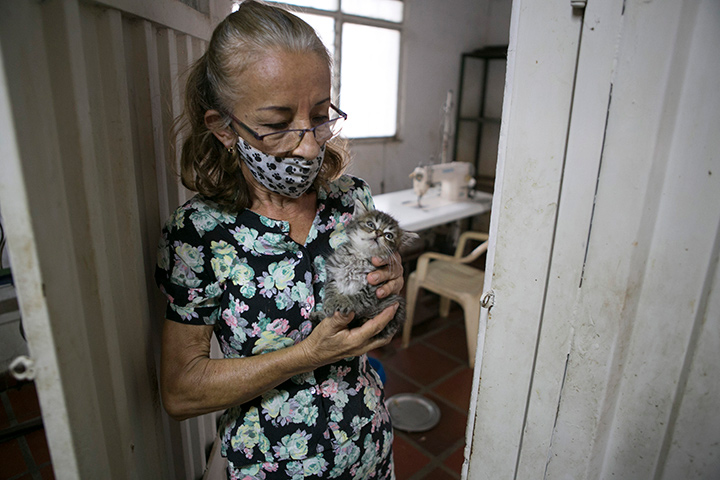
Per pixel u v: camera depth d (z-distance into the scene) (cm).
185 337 108
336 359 107
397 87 553
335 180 131
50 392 75
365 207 137
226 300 107
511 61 90
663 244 82
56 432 78
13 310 278
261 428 112
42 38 74
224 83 94
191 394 104
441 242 533
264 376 103
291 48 91
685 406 85
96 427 88
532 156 91
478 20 609
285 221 109
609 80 79
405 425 289
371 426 121
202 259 104
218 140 111
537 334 100
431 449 273
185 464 154
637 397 91
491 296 105
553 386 100
